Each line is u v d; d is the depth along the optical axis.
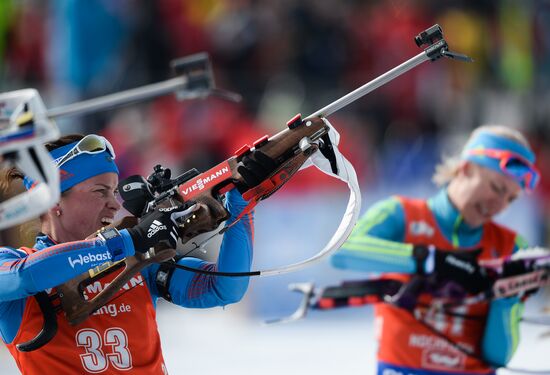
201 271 10.64
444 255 14.26
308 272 29.95
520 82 37.09
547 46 38.03
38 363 10.54
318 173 30.31
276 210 29.67
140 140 30.20
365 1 34.62
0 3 31.59
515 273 14.60
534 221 32.22
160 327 28.36
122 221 10.59
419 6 35.38
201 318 29.11
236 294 11.13
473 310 15.20
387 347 15.55
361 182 31.47
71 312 10.24
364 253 14.67
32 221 11.56
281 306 29.59
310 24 33.09
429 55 10.11
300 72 32.84
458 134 34.06
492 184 15.02
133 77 31.00
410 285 14.84
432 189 32.47
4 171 11.02
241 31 32.47
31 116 8.69
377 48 34.03
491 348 15.05
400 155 32.38
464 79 35.44
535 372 15.20
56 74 31.36
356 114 32.62
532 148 35.31
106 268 10.46
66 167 10.52
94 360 10.60
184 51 31.95
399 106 33.41
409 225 15.52
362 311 29.52
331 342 26.81
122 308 10.84
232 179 10.44
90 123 30.23
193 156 30.41
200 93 10.20
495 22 36.78
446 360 15.31
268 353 25.58
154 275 11.46
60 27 31.11
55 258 9.80
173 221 10.18
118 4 31.05
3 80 31.44
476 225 15.48
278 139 10.37
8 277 9.89
